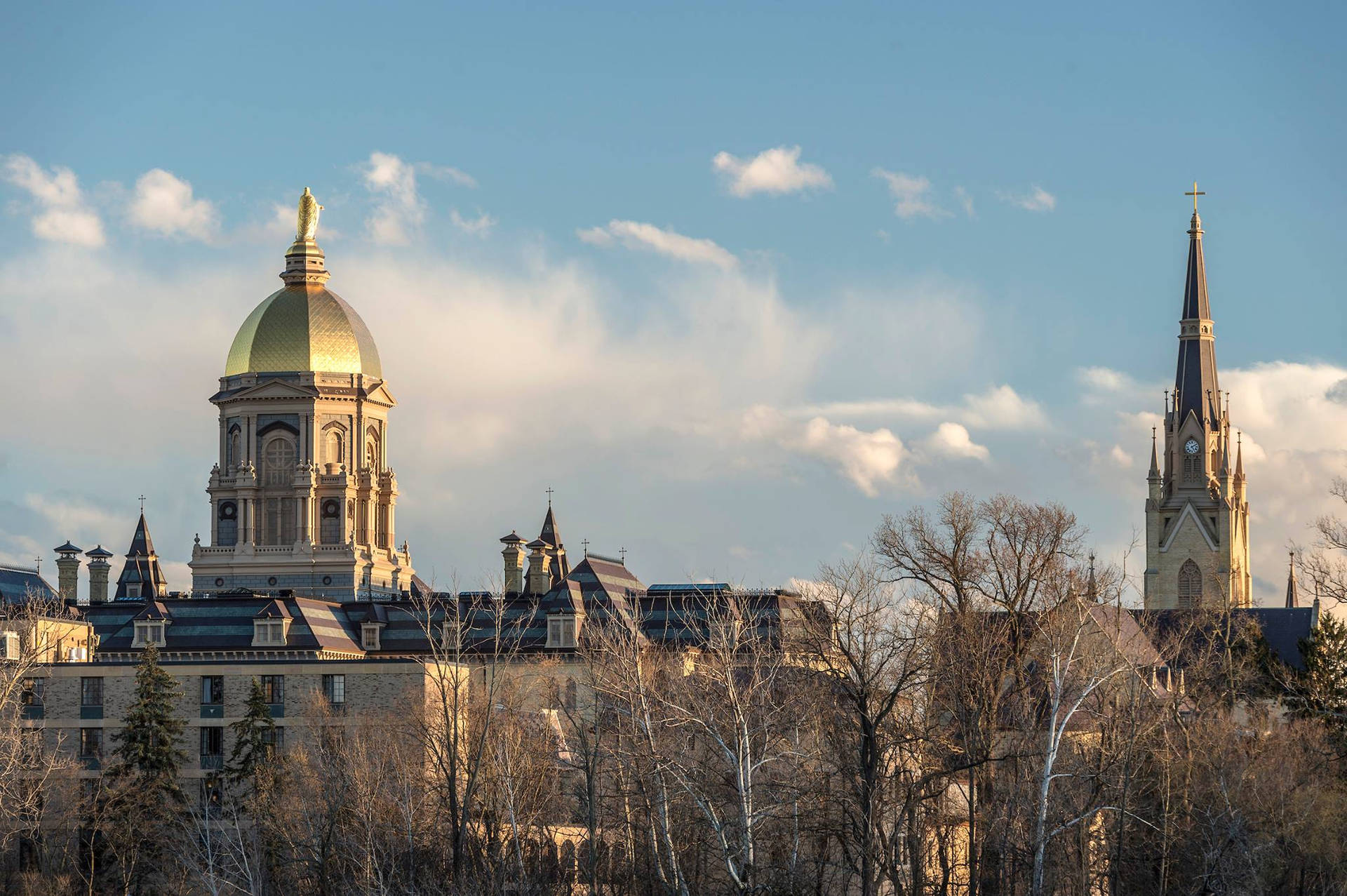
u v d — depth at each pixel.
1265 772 193.12
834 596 179.00
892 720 179.12
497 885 186.62
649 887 181.00
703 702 177.88
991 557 198.00
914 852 174.75
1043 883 173.88
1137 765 186.50
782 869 172.62
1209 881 179.38
